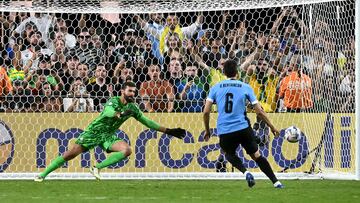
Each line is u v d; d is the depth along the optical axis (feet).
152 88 135.74
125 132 127.85
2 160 126.62
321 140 126.93
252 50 140.56
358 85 116.98
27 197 85.46
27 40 143.95
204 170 127.65
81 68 138.10
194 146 127.75
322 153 126.62
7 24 145.59
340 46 128.67
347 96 126.21
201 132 128.06
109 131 111.04
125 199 82.48
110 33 149.59
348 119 124.88
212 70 138.10
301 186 103.65
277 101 134.10
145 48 143.64
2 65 140.97
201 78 137.49
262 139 128.06
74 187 102.99
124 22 150.51
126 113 107.76
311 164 127.24
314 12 131.13
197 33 145.38
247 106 130.21
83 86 137.39
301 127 128.06
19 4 131.03
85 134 110.52
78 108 133.90
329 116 126.93
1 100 132.46
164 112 128.77
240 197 84.79
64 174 123.95
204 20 151.84
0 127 126.72
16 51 141.79
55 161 112.47
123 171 127.44
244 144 96.43
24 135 127.03
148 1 131.54
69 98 134.10
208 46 142.82
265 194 89.35
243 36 141.79
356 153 117.70
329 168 126.00
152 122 108.37
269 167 98.07
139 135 127.95
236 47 141.08
